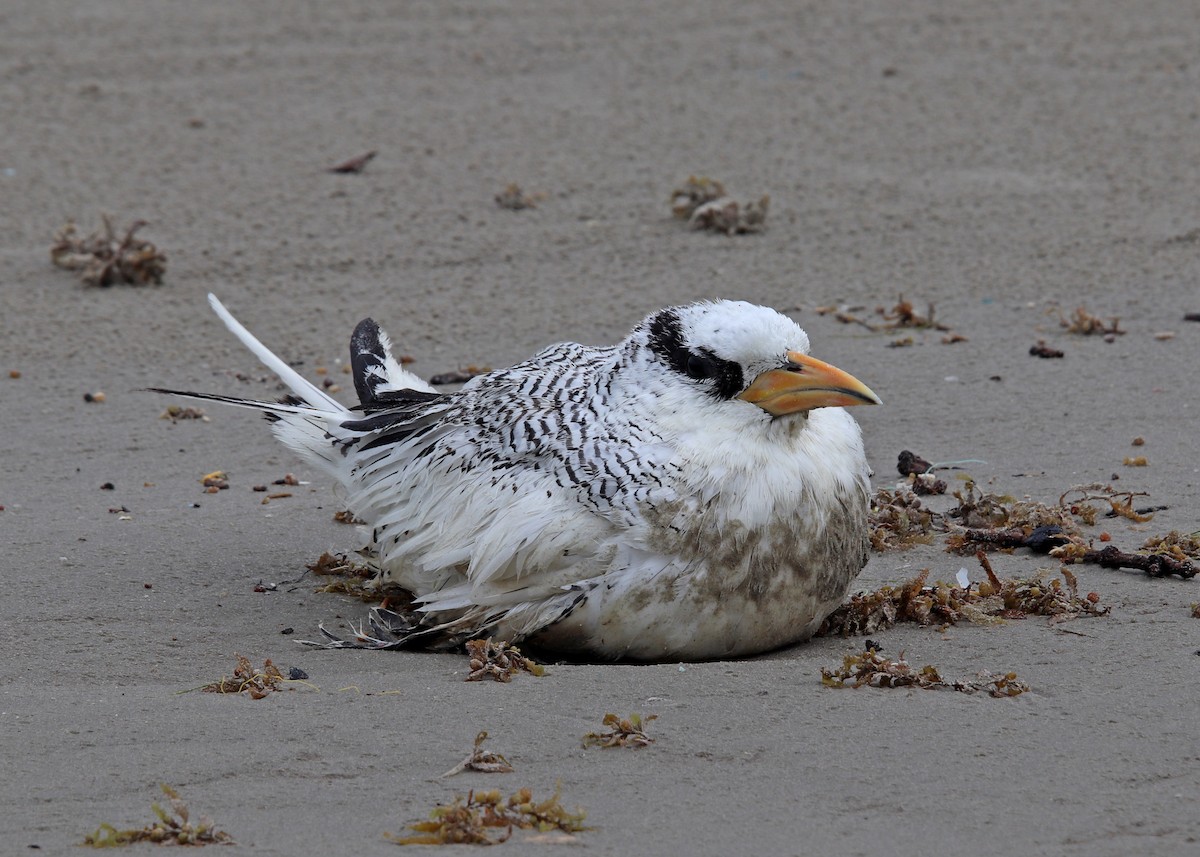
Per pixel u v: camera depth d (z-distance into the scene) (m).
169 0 32.28
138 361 17.02
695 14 31.19
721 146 24.25
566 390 10.45
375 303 18.59
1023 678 9.62
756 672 9.72
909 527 12.21
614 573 9.70
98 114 25.64
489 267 19.73
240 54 28.66
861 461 10.46
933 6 31.62
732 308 10.01
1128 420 14.64
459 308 18.38
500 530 9.88
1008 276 19.03
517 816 7.73
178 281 19.36
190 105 26.09
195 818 7.88
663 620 9.73
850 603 10.68
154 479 14.02
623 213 21.56
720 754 8.57
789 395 9.73
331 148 24.20
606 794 8.13
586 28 30.33
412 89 26.94
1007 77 27.30
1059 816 7.86
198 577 11.84
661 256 20.03
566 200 22.11
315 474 14.24
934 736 8.77
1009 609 10.83
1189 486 12.97
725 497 9.63
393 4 31.89
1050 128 24.81
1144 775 8.28
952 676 9.66
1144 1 31.58
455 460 10.44
